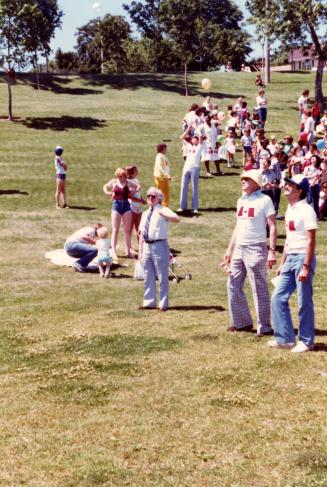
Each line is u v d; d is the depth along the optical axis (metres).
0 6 35.81
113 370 8.27
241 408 6.82
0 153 30.02
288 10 43.41
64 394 7.52
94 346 9.41
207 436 6.19
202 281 14.04
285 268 8.59
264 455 5.75
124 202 16.36
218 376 7.77
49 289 13.65
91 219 20.59
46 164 28.33
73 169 27.58
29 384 7.96
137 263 14.40
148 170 27.67
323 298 11.61
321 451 5.74
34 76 52.25
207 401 7.07
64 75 53.69
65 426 6.61
